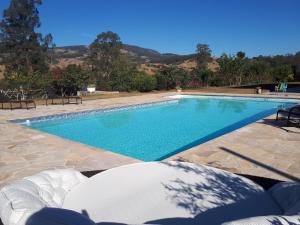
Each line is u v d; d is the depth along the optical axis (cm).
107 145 812
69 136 920
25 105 1345
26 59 3183
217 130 1003
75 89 1872
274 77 2830
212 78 2564
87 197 287
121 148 780
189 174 345
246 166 498
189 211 259
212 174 347
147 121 1172
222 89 2236
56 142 661
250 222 145
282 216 156
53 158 545
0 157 554
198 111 1429
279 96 1678
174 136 915
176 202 276
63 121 1106
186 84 2383
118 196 289
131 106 1397
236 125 1090
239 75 2741
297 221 152
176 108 1522
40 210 162
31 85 1666
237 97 1764
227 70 2650
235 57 2708
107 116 1270
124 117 1261
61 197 280
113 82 2172
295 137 706
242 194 293
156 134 945
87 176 361
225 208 264
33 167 498
